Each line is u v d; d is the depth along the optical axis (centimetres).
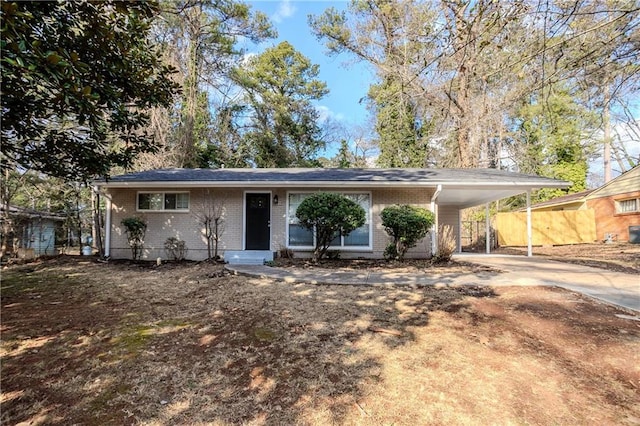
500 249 1523
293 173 1108
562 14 389
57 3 376
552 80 511
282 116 2456
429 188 984
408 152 1920
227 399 258
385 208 916
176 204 1026
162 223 1018
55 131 545
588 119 1873
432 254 962
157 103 555
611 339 345
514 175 1038
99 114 461
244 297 531
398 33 817
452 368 297
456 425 224
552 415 233
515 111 1772
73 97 371
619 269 751
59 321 436
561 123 1970
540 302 467
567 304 457
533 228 1648
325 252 959
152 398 260
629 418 230
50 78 340
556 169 2128
